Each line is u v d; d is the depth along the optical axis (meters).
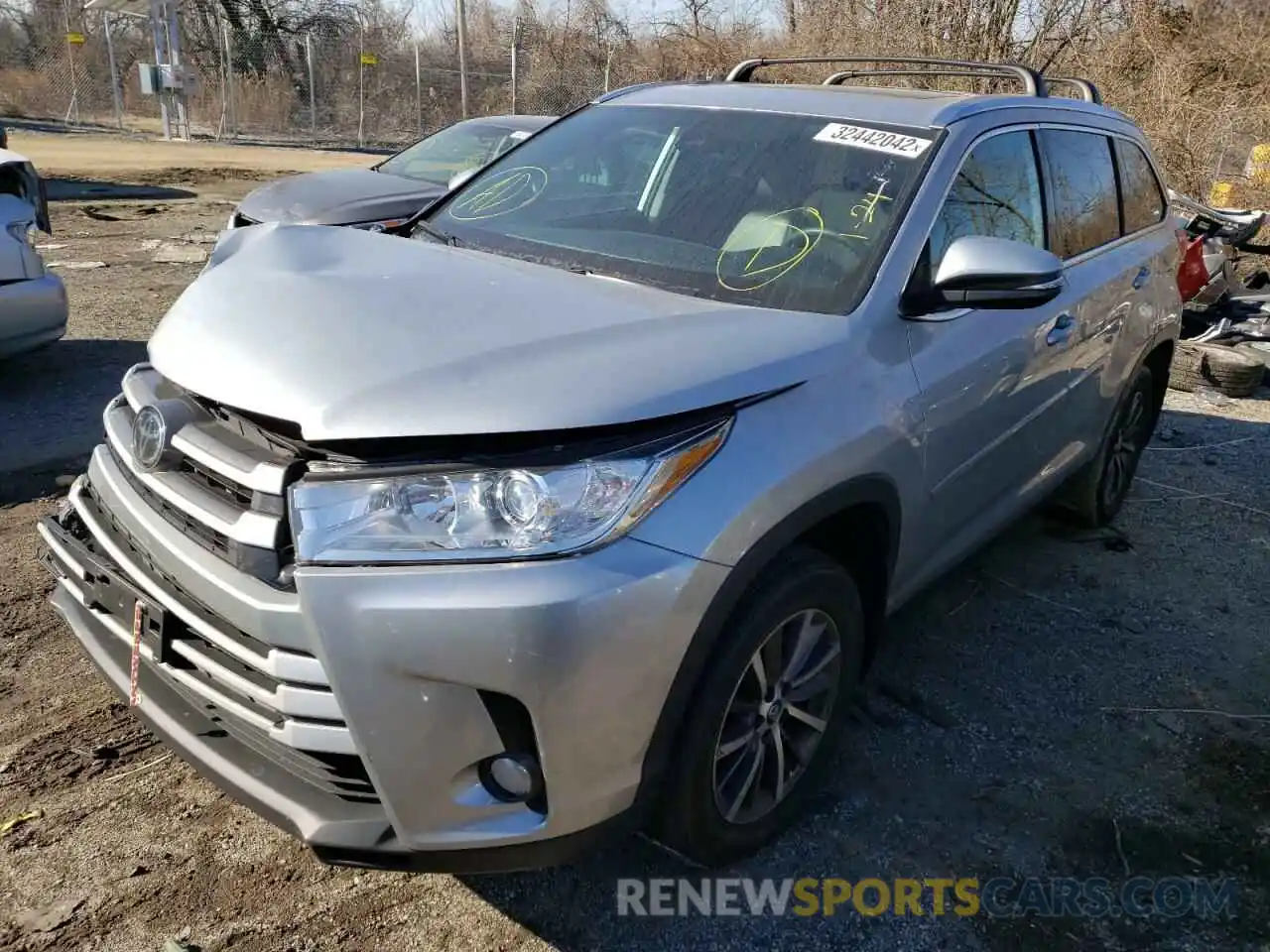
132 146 19.80
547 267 2.98
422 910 2.53
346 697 2.01
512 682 2.00
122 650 2.58
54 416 5.47
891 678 3.65
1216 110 11.39
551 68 25.16
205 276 2.87
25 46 24.30
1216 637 4.12
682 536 2.14
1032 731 3.41
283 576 2.08
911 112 3.34
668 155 3.42
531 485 2.02
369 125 25.16
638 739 2.18
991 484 3.49
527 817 2.13
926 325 2.92
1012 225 3.47
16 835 2.65
